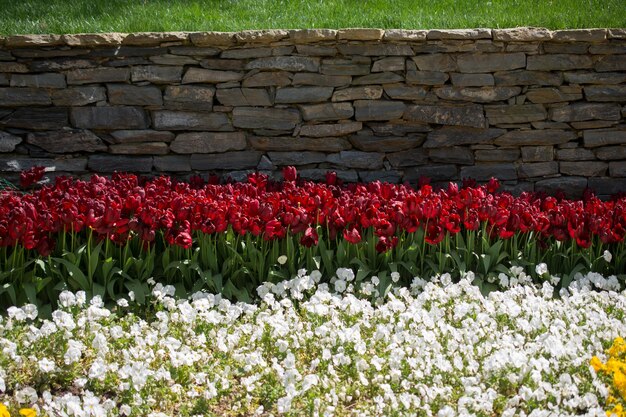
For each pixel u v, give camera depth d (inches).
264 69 223.1
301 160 227.6
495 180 214.8
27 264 162.7
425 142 227.8
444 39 221.9
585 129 227.3
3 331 140.9
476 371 131.7
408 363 135.3
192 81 222.7
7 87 218.5
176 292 170.7
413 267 179.3
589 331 147.1
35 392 121.9
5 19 245.6
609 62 224.7
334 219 177.5
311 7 262.1
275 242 175.9
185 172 226.8
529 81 224.7
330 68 223.5
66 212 161.9
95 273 169.6
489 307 156.3
